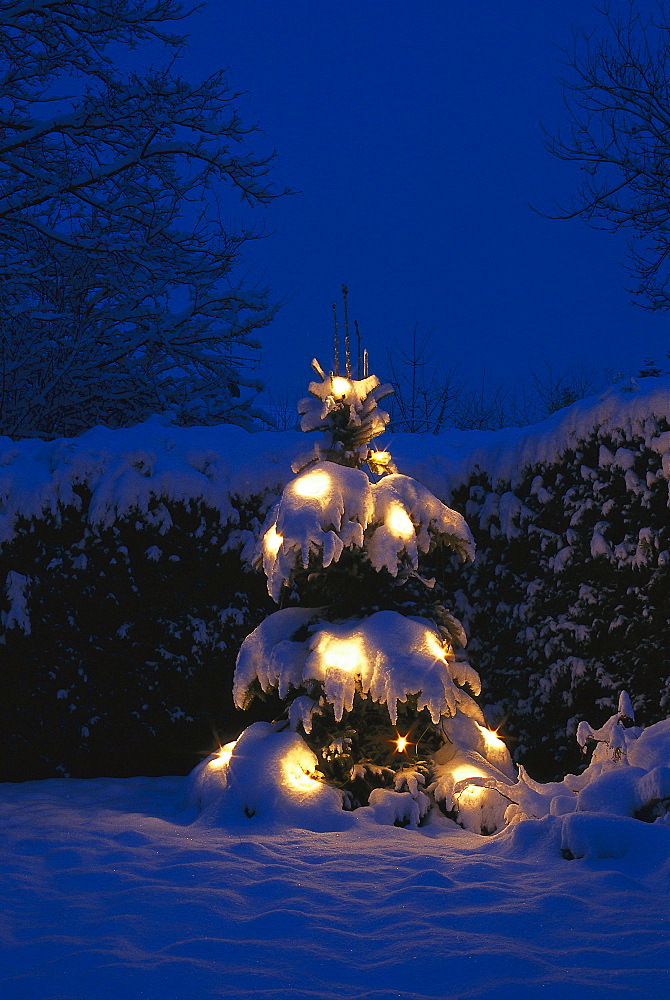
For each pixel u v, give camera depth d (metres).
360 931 3.83
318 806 5.80
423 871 4.43
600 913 3.88
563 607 7.17
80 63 17.89
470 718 6.71
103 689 7.74
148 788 7.30
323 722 6.39
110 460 7.86
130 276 16.19
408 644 6.18
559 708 7.15
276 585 6.32
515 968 3.35
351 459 6.94
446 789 5.96
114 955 3.53
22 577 7.68
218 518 7.76
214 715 7.79
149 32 17.67
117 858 4.92
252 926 3.85
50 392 15.76
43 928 3.91
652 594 6.77
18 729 7.71
